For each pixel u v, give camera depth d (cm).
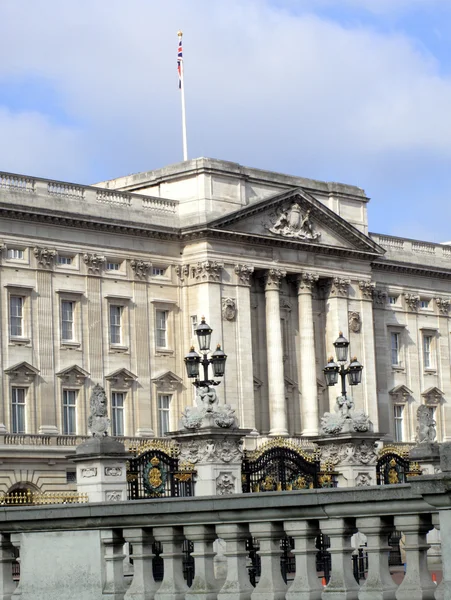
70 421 10050
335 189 12162
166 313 10838
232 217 10875
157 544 2903
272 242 11281
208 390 4566
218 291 10850
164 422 10712
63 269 10125
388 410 12581
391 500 2111
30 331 9844
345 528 2178
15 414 9688
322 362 11850
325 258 11794
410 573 2111
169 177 11075
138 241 10675
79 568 2480
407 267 12912
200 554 2319
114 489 4053
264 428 11206
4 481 9425
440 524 1923
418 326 13125
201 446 4459
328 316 11900
